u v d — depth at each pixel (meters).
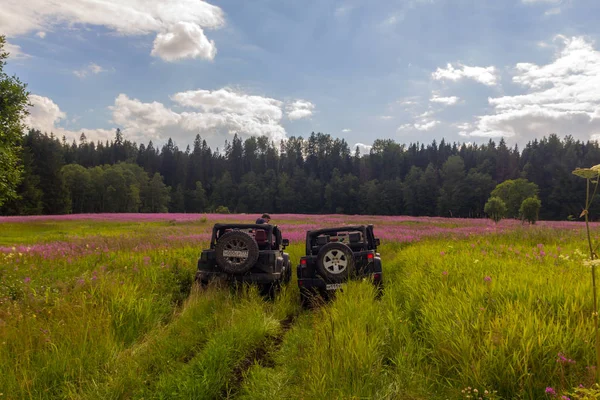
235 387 3.89
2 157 17.53
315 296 7.34
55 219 38.97
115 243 13.70
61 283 6.92
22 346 4.23
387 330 4.72
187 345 4.95
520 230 14.53
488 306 4.61
